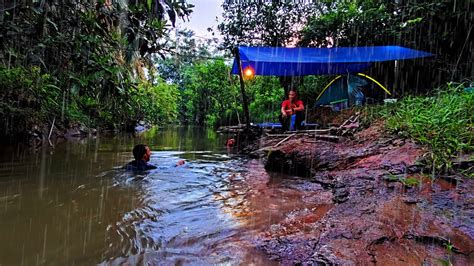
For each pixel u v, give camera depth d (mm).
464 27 6938
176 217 2225
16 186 2902
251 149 6133
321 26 9055
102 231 1904
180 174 3900
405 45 8062
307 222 2051
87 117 8523
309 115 8695
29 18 3377
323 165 3721
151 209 2393
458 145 2635
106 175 3586
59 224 1992
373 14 8250
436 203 1984
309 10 10367
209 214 2301
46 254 1565
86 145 6520
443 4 6934
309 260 1484
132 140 8547
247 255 1597
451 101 3574
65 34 3512
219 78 22375
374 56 6941
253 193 2973
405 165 2717
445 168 2439
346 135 4508
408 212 1911
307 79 11086
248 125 7160
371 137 3994
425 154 2744
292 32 10578
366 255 1473
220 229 1985
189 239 1817
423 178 2414
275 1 10516
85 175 3523
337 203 2396
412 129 3365
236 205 2547
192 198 2766
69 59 3570
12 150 5055
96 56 3543
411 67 8102
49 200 2500
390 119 4074
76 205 2408
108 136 9242
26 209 2262
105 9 3715
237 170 4363
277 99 14219
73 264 1472
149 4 3426
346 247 1560
